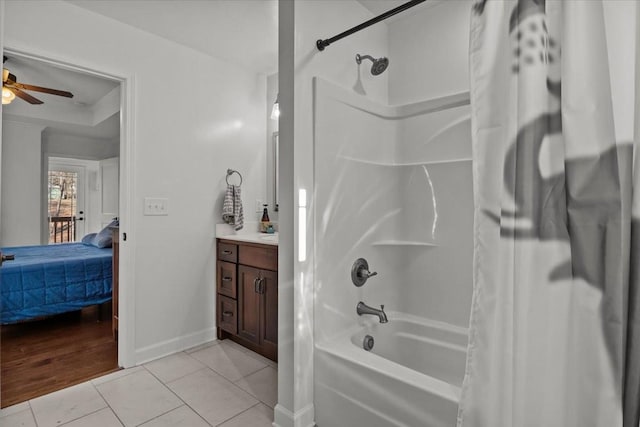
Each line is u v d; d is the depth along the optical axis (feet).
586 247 2.62
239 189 9.63
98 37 7.23
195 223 8.96
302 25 5.43
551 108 2.76
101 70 7.27
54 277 10.32
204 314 9.18
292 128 5.35
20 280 9.73
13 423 5.72
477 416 3.08
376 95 7.23
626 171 2.52
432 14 7.05
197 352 8.55
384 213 7.17
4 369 7.66
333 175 5.97
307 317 5.53
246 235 9.66
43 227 16.22
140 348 7.95
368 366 4.85
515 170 2.85
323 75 5.85
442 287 6.85
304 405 5.50
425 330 6.84
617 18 2.57
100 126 14.99
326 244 5.85
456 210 6.67
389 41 7.67
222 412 6.07
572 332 2.68
